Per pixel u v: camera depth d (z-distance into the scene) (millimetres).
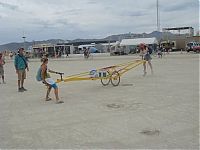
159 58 42156
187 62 31266
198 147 5949
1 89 16016
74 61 44688
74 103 10961
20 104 11297
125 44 74062
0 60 18812
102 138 6688
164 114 8703
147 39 73250
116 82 15445
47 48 79062
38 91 14523
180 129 7184
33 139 6844
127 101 10898
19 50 14742
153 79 17328
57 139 6758
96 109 9719
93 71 14484
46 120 8555
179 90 12977
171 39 85625
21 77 14781
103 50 90125
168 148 5930
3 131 7613
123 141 6438
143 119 8195
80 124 7938
